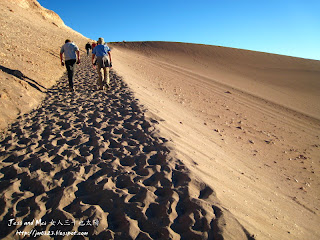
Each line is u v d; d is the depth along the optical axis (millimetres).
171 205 2217
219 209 2172
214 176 2996
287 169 5277
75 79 8688
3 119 4328
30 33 13734
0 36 9047
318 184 4809
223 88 17859
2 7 19938
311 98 21328
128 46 50688
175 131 4492
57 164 2963
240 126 8234
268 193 3504
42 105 5523
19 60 7469
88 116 4832
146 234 1944
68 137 3785
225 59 42531
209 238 1892
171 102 8562
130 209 2191
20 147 3447
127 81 8586
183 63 35156
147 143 3564
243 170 4113
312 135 9703
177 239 1899
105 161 3068
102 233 1957
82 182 2633
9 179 2701
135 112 5039
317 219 3324
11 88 5289
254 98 16234
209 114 8805
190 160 3191
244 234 1974
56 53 12055
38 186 2561
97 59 6859
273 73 33906
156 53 43938
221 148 5039
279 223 2576
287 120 11648
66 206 2268
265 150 6289
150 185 2562
